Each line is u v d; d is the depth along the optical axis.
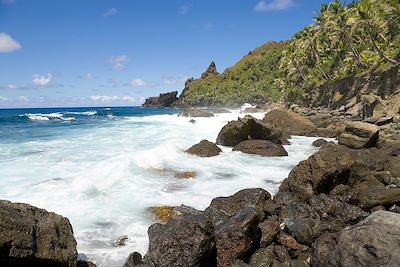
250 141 19.64
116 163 13.86
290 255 7.56
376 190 9.58
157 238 7.23
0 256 5.72
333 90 50.81
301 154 19.27
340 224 8.56
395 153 15.77
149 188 11.75
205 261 7.18
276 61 129.75
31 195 10.34
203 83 153.50
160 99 156.38
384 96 34.09
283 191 11.06
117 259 7.27
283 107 65.00
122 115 60.31
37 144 19.91
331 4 56.62
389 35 50.12
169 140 22.19
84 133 26.33
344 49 52.91
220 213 8.91
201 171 14.53
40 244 6.27
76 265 6.81
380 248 5.86
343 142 18.12
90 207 9.80
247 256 7.31
